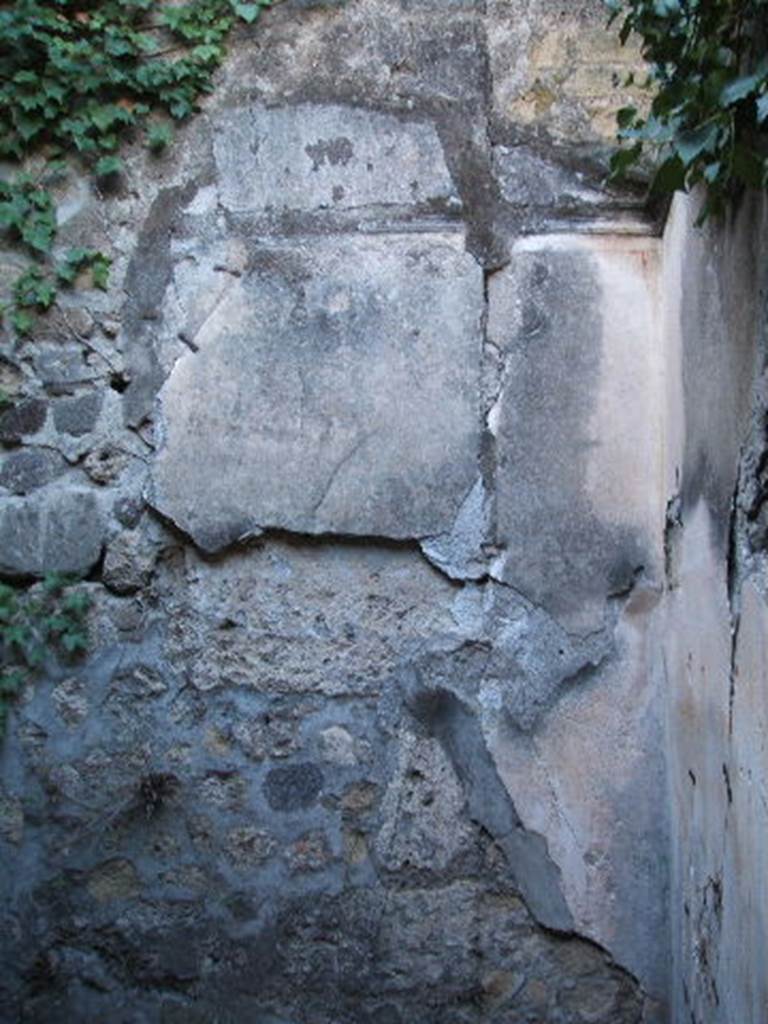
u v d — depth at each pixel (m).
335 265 3.08
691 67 2.14
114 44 3.09
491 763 2.98
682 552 2.72
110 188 3.11
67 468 3.08
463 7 3.11
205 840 2.99
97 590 3.06
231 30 3.12
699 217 2.27
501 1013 2.92
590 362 3.05
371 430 3.04
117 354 3.09
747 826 2.06
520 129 3.09
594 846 2.95
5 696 3.03
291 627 3.04
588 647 2.99
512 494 3.02
